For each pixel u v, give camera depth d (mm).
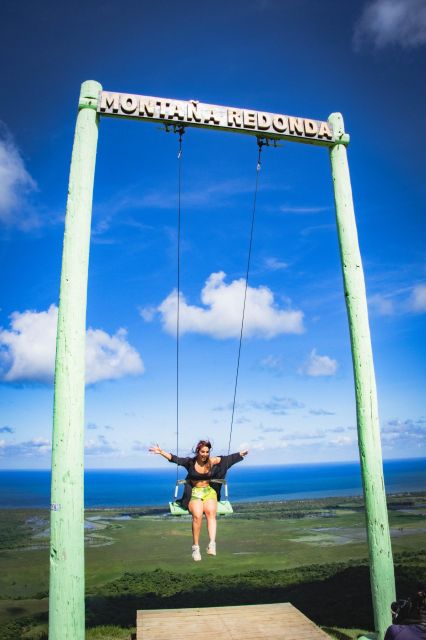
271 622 5820
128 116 6250
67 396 5293
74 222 5754
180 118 6375
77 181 5867
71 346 5414
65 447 5195
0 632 21422
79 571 5039
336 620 12938
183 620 5926
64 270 5613
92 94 6109
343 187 6926
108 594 31328
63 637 4836
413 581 21750
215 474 6414
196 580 37000
